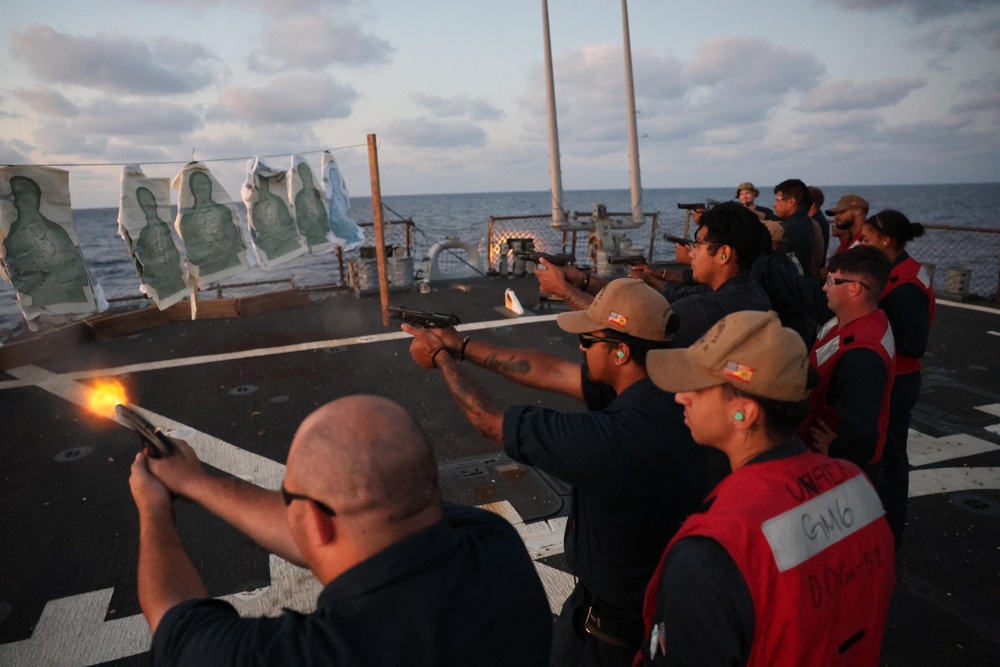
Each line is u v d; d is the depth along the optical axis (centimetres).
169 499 124
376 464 95
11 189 439
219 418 575
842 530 131
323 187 713
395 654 94
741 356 135
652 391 180
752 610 119
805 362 136
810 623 121
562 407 605
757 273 356
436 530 104
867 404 265
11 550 384
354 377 675
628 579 187
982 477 455
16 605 336
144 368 714
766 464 135
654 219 1323
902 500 333
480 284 1152
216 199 589
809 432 288
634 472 169
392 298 1048
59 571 364
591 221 1233
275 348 780
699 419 146
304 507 99
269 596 339
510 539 121
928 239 4056
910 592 336
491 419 187
